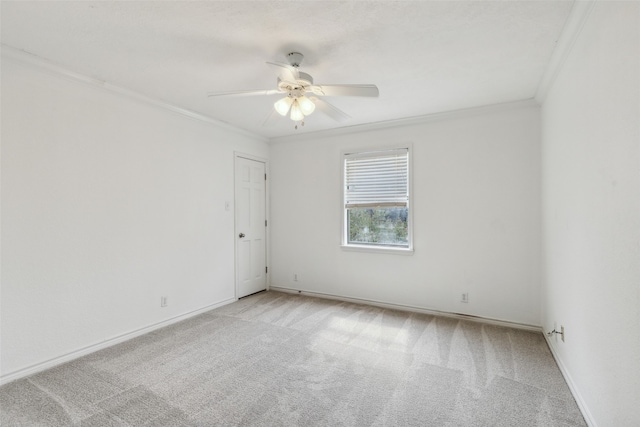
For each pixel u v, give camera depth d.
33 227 2.34
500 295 3.35
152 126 3.19
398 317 3.58
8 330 2.22
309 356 2.63
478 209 3.44
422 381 2.24
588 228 1.77
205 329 3.22
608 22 1.48
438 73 2.55
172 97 3.10
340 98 3.11
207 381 2.24
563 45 2.07
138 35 2.00
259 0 1.65
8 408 1.93
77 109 2.59
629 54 1.28
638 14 1.20
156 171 3.23
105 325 2.79
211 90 2.92
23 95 2.28
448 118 3.57
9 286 2.22
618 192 1.39
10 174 2.22
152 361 2.54
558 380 2.24
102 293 2.77
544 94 2.86
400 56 2.28
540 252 3.16
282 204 4.74
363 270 4.11
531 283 3.21
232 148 4.16
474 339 2.97
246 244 4.42
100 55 2.26
